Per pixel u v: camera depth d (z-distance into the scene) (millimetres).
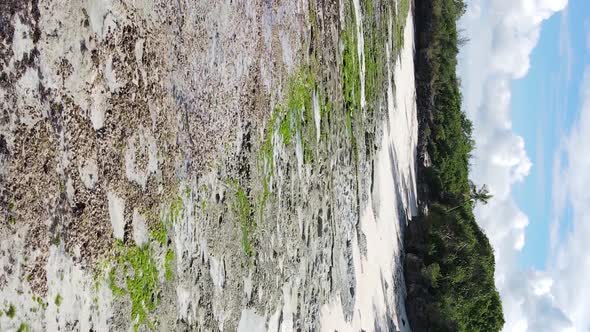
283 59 10117
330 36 12922
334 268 12281
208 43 7703
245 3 8773
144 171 6262
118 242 5789
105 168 5676
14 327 4566
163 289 6457
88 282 5363
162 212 6523
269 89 9492
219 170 7820
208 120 7613
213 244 7516
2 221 4523
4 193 4562
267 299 8922
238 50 8500
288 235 9859
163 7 6754
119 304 5750
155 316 6305
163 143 6625
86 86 5488
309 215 10922
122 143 5941
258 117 9016
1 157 4562
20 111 4750
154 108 6508
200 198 7324
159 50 6641
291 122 10320
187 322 6887
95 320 5434
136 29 6242
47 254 4914
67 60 5262
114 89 5875
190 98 7234
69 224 5176
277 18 9945
